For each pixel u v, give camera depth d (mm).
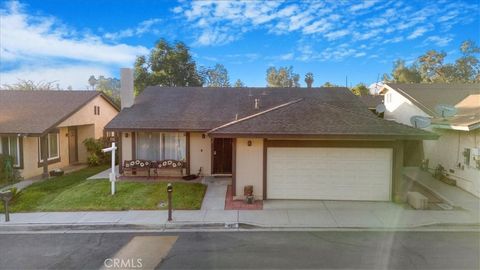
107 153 19656
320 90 20203
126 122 15836
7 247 8102
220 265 6984
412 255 7438
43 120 16625
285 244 8141
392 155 11859
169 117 16375
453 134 14008
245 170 12180
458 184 13516
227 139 15977
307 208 11086
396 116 21625
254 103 18047
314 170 12117
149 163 15562
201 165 16031
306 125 11930
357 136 11367
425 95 19641
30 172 16250
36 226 9438
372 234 8812
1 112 17594
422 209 10828
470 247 7887
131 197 11977
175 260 7254
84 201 11562
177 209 10867
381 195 12000
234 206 11273
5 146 16078
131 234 8953
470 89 20219
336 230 9133
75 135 20516
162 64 34812
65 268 6930
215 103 18062
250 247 7965
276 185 12195
